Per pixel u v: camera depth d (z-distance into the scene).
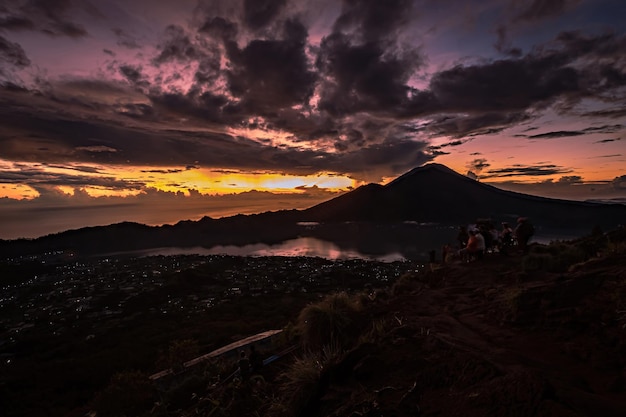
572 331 3.87
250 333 30.45
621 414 2.13
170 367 13.74
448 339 3.85
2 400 22.61
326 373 3.81
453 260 11.98
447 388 2.83
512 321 4.54
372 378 3.34
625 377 2.78
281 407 4.05
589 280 4.74
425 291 7.55
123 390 11.42
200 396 7.94
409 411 2.61
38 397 23.00
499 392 2.41
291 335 8.60
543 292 4.87
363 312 6.38
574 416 1.95
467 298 6.35
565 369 3.14
